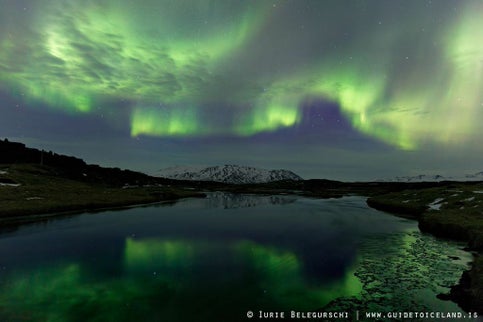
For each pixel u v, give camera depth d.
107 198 75.00
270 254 24.78
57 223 41.72
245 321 13.28
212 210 63.19
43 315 13.91
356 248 26.61
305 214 54.81
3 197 55.88
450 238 30.75
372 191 162.25
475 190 56.31
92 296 16.09
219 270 20.50
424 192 69.25
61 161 130.25
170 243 28.95
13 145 129.38
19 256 24.00
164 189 124.62
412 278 18.52
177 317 13.72
